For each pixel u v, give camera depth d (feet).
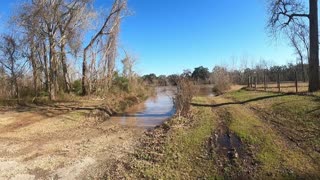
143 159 30.37
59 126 50.16
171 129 41.91
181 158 29.01
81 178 26.58
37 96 84.23
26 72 87.10
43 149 35.81
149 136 41.47
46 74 87.25
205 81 190.49
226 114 50.72
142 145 36.55
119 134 44.75
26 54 85.20
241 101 68.03
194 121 46.39
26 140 40.32
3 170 28.71
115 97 96.22
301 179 21.99
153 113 72.64
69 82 101.55
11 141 39.63
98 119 60.75
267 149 28.89
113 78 115.75
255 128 37.47
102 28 100.32
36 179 26.53
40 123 51.85
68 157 32.48
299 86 93.86
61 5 82.84
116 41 105.91
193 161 28.09
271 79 163.94
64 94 89.04
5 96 78.95
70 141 40.01
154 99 123.03
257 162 26.07
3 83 81.92
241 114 49.03
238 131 36.58
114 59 107.45
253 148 29.78
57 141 39.99
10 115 59.16
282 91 74.38
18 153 34.17
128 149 35.14
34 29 79.92
